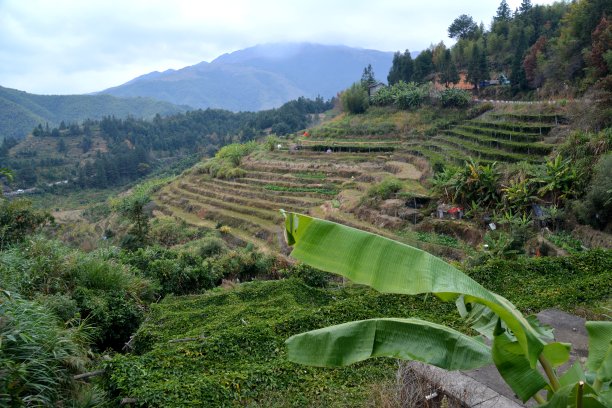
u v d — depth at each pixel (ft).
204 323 30.68
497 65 187.93
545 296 27.48
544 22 194.59
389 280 9.06
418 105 162.71
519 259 35.24
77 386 18.02
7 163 265.13
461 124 131.13
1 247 37.81
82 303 28.76
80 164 293.43
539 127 96.58
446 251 66.13
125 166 278.87
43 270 30.35
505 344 9.20
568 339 20.93
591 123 81.82
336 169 120.98
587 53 112.68
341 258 9.39
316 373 20.65
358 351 10.29
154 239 80.53
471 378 15.97
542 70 137.49
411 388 15.87
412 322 10.53
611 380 9.57
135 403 18.16
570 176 64.80
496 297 9.25
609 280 28.60
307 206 102.89
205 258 55.26
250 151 168.76
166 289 43.11
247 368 21.45
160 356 22.45
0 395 13.83
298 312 28.81
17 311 16.88
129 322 30.73
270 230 93.81
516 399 14.90
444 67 186.19
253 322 28.73
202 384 19.39
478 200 76.02
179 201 131.95
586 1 124.67
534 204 69.36
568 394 8.67
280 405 18.34
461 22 235.81
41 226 44.27
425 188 90.12
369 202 88.28
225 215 108.88
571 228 62.95
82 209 190.80
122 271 35.76
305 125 310.24
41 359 15.97
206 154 295.48
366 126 156.76
